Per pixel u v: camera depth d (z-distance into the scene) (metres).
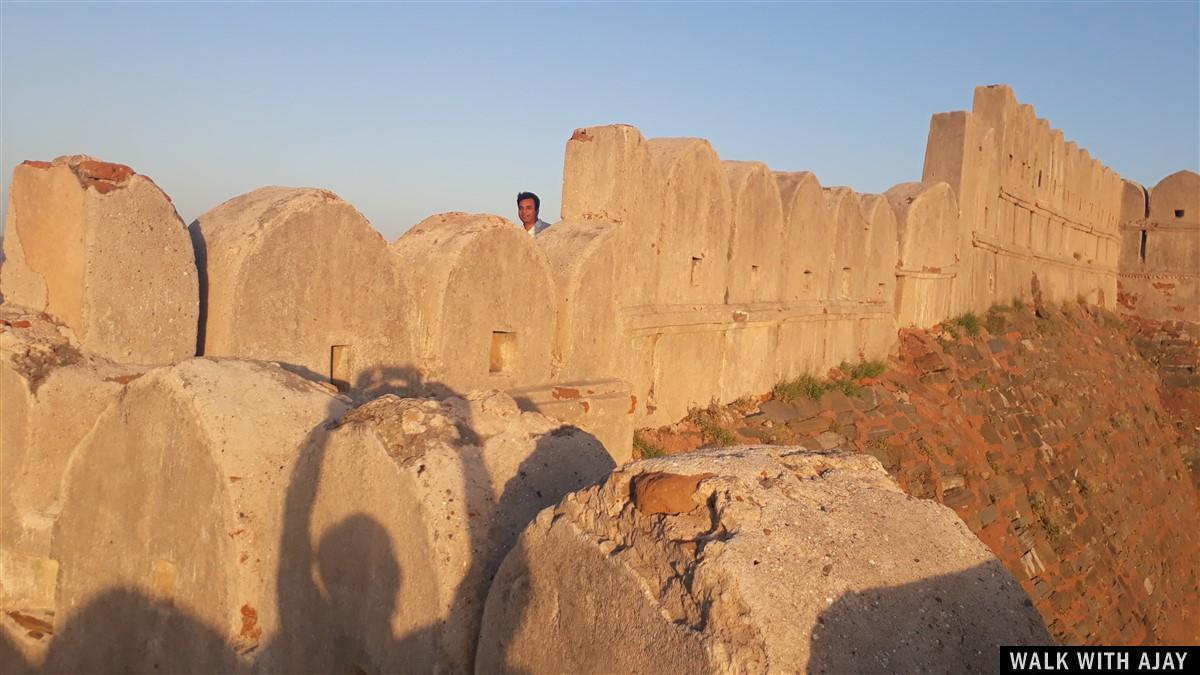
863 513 3.06
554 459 3.89
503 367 7.08
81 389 4.64
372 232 5.93
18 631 4.58
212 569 3.96
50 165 4.89
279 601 3.90
